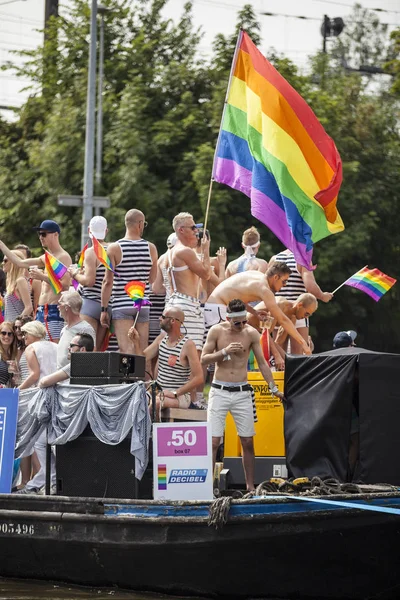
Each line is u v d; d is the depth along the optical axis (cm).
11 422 2153
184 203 6806
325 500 1911
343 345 2659
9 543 2122
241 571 1973
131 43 7775
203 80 7381
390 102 8588
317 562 1953
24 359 2511
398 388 2070
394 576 1970
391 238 7500
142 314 2608
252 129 2573
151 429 2058
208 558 1967
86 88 7362
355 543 1931
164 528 1973
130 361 2148
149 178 6750
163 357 2350
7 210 7288
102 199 5675
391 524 1923
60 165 7138
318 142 2517
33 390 2138
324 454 2106
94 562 2053
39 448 2258
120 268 2611
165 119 7006
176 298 2517
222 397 2222
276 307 2502
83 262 2773
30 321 2519
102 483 2055
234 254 6594
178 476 2020
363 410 2059
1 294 2952
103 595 2047
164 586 2030
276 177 2508
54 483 2230
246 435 2227
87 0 7800
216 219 6525
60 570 2111
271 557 1950
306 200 2497
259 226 6731
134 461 2038
